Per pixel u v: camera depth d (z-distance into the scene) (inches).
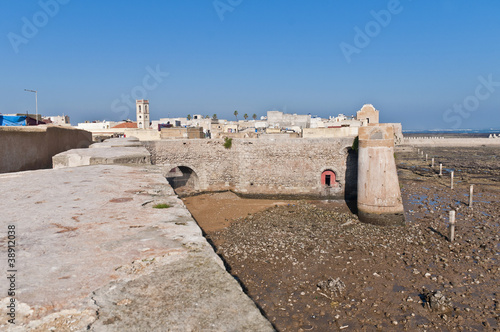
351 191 1194.0
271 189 1236.5
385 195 878.4
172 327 80.0
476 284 540.7
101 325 80.0
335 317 462.9
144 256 121.1
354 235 803.4
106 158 432.1
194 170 1280.8
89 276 104.7
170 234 146.3
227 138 1298.0
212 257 122.1
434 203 1124.5
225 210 1101.1
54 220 165.2
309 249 713.6
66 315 83.7
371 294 520.7
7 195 222.8
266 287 552.4
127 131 1558.8
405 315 461.7
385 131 882.1
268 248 726.5
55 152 622.8
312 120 3053.6
